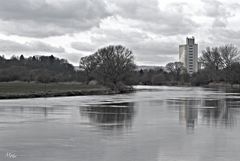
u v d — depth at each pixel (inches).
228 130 975.6
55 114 1417.3
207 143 771.4
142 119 1245.7
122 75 4456.2
